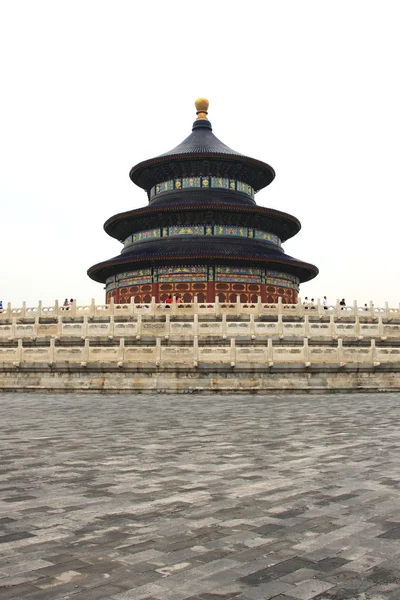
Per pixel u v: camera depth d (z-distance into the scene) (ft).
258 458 57.93
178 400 128.16
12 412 103.50
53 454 60.34
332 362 147.43
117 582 27.09
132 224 299.58
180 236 285.64
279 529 35.24
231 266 276.41
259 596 25.58
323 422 87.25
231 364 145.07
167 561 29.86
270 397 135.33
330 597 25.49
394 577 27.81
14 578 27.55
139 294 283.59
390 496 43.16
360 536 33.88
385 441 68.69
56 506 40.34
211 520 37.09
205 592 25.98
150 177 313.53
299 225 306.14
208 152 289.94
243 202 297.74
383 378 151.12
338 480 48.32
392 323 197.77
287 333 167.32
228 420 89.97
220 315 186.29
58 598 25.26
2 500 41.93
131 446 65.31
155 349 148.25
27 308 202.08
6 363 157.79
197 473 50.93
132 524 36.24
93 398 134.92
